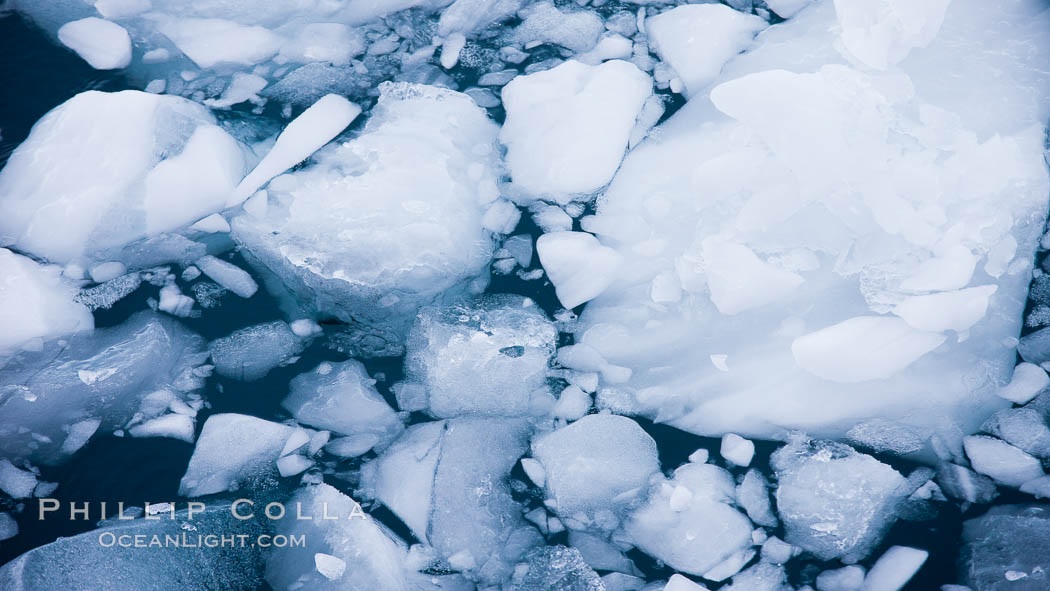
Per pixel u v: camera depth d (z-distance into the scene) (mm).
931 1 19328
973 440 17422
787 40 20219
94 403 18062
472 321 18344
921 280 18062
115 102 19578
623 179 19406
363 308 18609
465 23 21141
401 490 17484
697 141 19531
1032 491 17109
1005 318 18094
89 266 19000
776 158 18812
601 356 18281
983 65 19625
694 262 18578
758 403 17875
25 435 17844
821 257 18562
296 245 18688
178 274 19047
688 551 17047
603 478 17406
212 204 19328
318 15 21312
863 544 17047
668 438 17859
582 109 19484
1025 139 19016
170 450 17875
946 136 18844
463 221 19031
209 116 20000
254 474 17672
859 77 19094
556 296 18797
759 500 17344
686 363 18219
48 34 21000
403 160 19297
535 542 17219
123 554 16500
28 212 19141
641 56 20609
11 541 17266
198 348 18531
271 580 17016
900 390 17812
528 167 19391
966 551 16875
